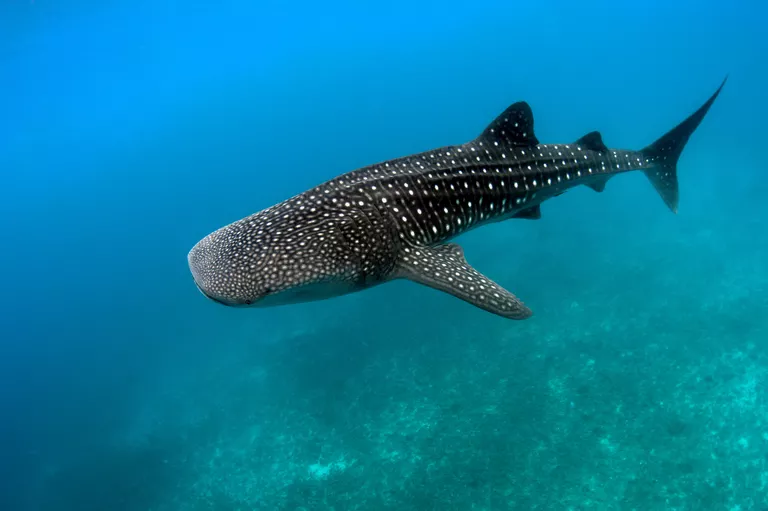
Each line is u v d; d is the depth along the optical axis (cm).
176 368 3728
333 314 3381
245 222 403
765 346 2223
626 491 1778
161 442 2878
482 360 2514
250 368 3191
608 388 2173
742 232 3325
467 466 1997
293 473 2327
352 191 411
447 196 453
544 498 1820
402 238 420
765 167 4491
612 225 3912
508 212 517
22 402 3797
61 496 2789
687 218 3806
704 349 2291
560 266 3328
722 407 2003
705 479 1775
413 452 2153
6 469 3244
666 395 2098
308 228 382
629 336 2473
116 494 2636
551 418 2095
